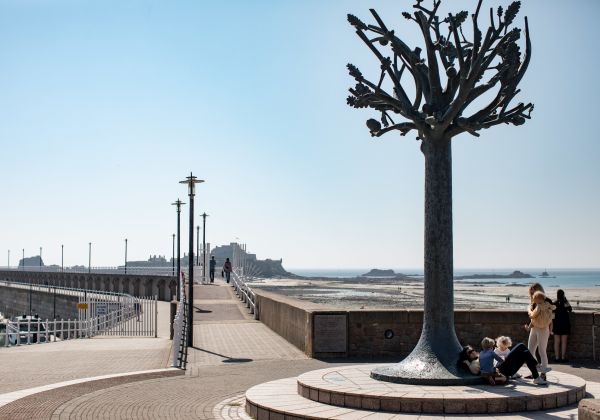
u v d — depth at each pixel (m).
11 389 13.20
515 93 11.78
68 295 56.25
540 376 10.48
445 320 11.27
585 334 16.06
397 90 12.28
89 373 15.61
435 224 11.54
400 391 9.80
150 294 55.75
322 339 17.14
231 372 15.14
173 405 11.24
